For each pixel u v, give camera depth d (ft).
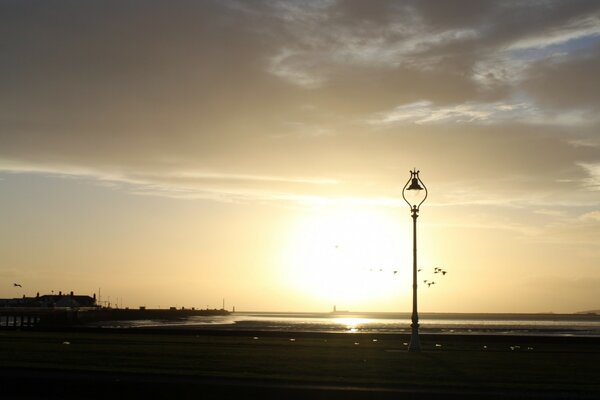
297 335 194.29
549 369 91.45
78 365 87.10
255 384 68.64
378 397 64.34
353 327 492.13
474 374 82.64
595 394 65.72
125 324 568.41
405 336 185.88
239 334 197.67
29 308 522.88
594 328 583.58
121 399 68.80
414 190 118.73
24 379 71.72
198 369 84.58
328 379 74.49
